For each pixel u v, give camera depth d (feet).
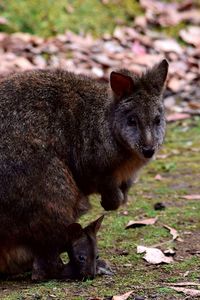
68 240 33.65
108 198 36.35
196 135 60.23
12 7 77.20
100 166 35.76
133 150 36.01
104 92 36.47
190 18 82.84
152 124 36.45
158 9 84.07
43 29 77.10
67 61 70.79
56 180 33.63
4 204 32.78
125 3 82.69
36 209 33.09
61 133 34.53
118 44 76.64
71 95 35.53
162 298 30.12
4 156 32.83
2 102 34.06
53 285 32.42
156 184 49.08
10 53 70.69
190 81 71.15
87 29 78.64
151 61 73.26
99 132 35.58
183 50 77.77
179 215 42.19
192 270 33.78
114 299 29.84
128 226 40.37
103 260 34.53
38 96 34.63
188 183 48.98
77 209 35.29
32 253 33.73
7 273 34.22
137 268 34.68
